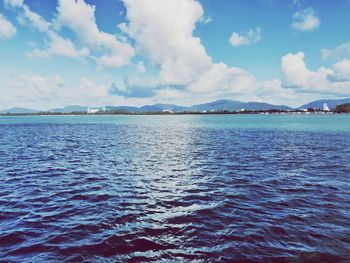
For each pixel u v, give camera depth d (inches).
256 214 460.1
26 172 815.7
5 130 3021.7
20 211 482.9
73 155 1175.0
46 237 379.6
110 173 805.9
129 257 326.6
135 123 5378.9
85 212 478.0
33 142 1734.7
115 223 429.1
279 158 1071.0
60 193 594.9
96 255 331.3
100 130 3129.9
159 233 391.5
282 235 378.0
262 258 319.3
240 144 1606.8
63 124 4815.5
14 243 362.3
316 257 318.0
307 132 2628.0
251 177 740.0
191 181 701.3
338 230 390.9
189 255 330.3
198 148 1419.8
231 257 323.0
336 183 661.9
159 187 645.3
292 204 509.4
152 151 1306.6
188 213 470.6
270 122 5295.3
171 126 4106.8
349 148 1370.6
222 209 487.8
